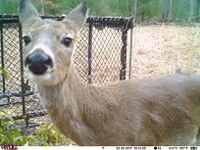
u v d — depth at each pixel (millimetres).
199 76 596
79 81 466
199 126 587
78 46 786
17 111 769
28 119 747
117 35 802
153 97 526
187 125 559
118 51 811
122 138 491
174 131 549
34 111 754
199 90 574
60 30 434
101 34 798
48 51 404
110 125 484
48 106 447
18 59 747
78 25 474
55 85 435
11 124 711
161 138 536
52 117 454
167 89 546
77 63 795
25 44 441
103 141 486
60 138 631
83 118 469
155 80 559
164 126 533
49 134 624
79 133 465
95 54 813
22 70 705
